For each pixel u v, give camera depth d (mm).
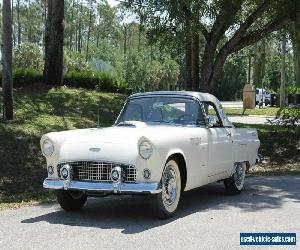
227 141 8758
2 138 14562
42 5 87750
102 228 6527
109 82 27203
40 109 19188
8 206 8328
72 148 7066
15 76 23281
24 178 12648
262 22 20047
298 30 18344
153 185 6672
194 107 8320
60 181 7059
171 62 84938
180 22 16578
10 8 16047
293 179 11359
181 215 7336
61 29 24250
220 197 8977
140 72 72062
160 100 8500
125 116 8594
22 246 5668
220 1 16406
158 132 7094
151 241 5855
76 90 24469
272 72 85875
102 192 6797
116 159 6746
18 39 89188
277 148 16828
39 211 7770
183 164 7465
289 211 7566
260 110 40438
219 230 6371
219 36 18078
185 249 5527
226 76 93188
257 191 9625
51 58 24250
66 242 5824
